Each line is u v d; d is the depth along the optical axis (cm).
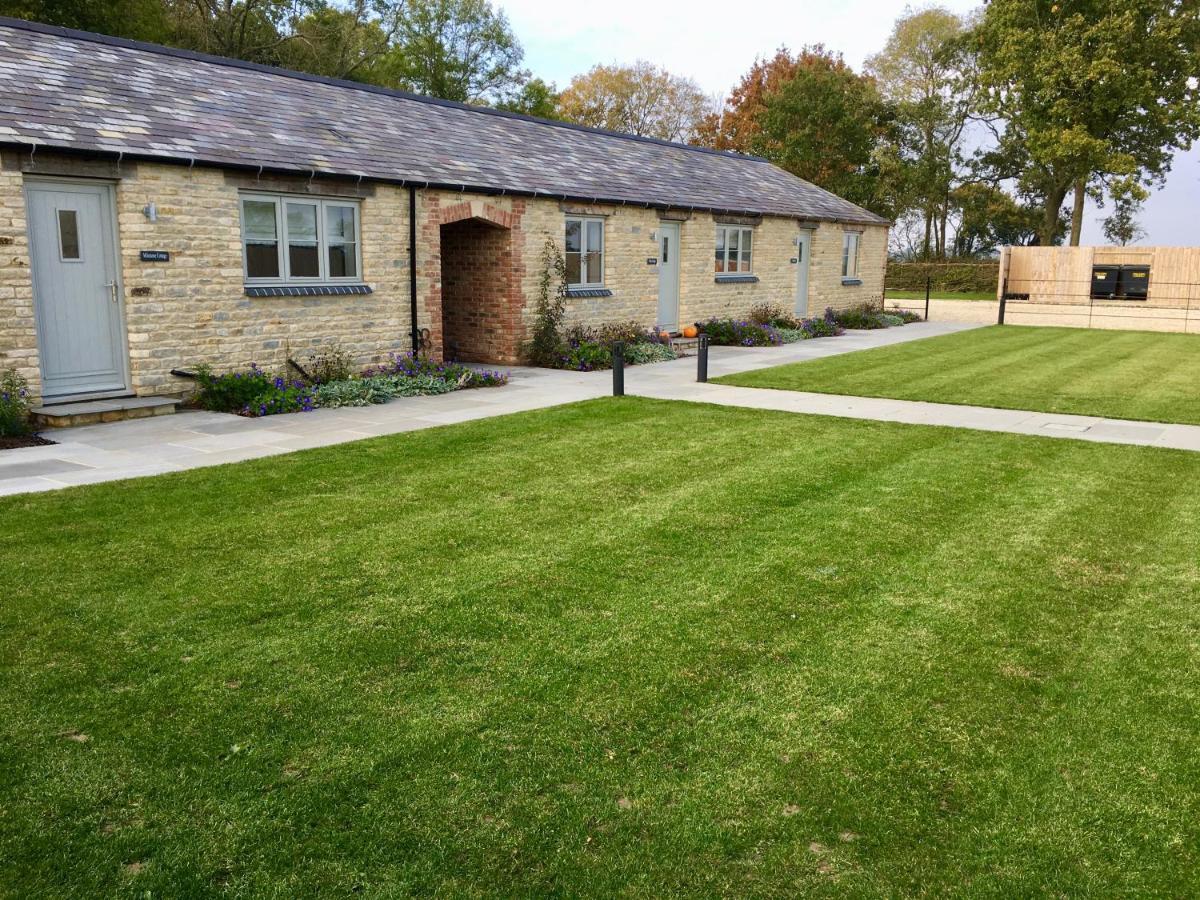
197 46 3011
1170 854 286
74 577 503
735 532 595
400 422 984
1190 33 3531
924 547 570
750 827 296
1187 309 2430
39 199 940
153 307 1025
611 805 307
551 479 732
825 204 2422
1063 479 743
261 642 425
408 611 462
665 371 1448
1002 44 3778
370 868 276
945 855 284
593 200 1570
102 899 262
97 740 341
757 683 391
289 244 1171
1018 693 385
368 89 1538
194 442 870
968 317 2756
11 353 913
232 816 298
